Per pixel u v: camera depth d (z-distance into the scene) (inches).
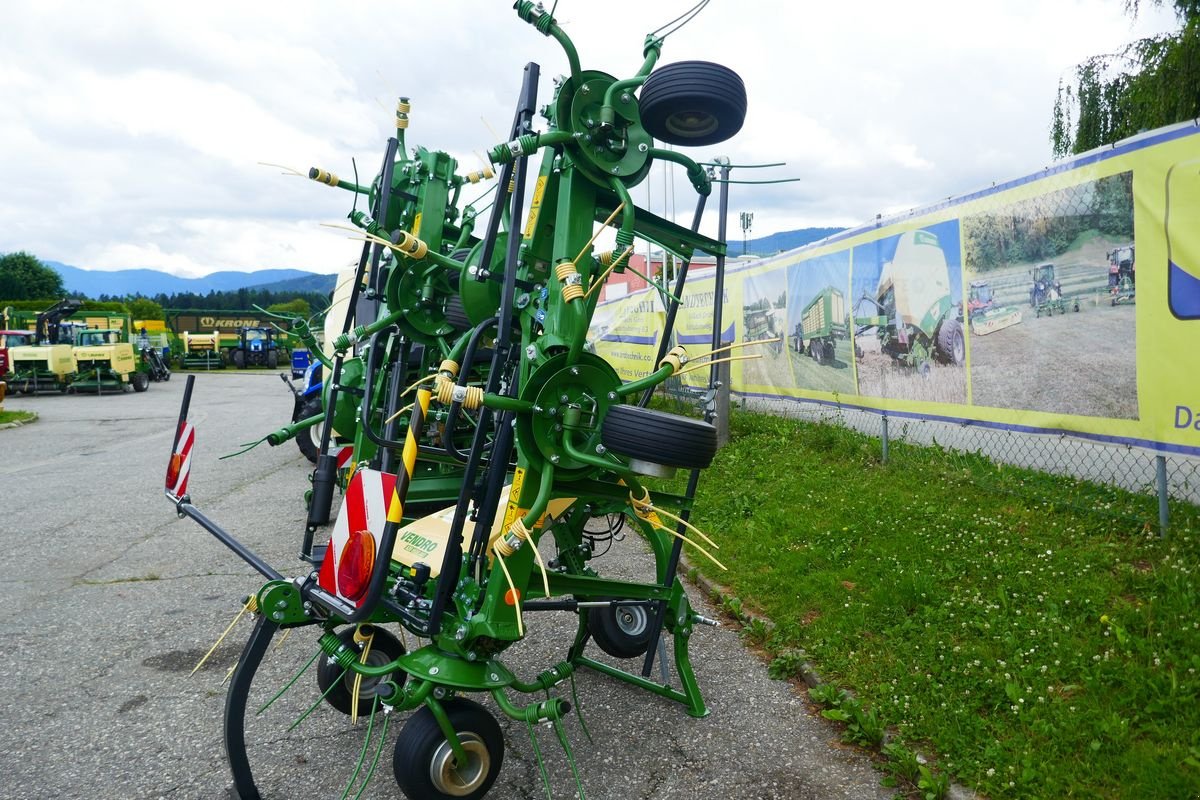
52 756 133.0
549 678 119.0
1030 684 132.0
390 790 122.4
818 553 208.4
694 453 109.7
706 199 149.4
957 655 144.5
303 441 376.8
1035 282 218.2
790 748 131.3
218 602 210.5
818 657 157.6
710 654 171.3
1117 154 190.5
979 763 114.3
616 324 575.2
